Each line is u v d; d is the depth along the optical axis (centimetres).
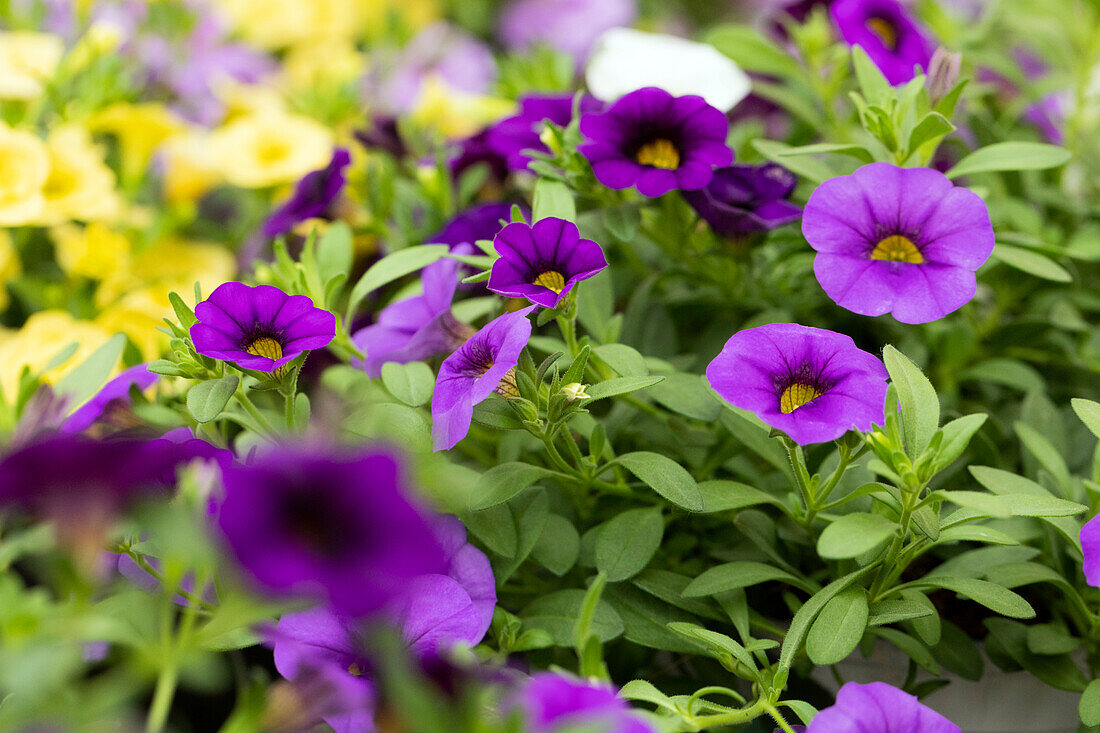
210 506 39
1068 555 44
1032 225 50
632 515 43
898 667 45
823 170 46
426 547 37
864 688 39
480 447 47
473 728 37
